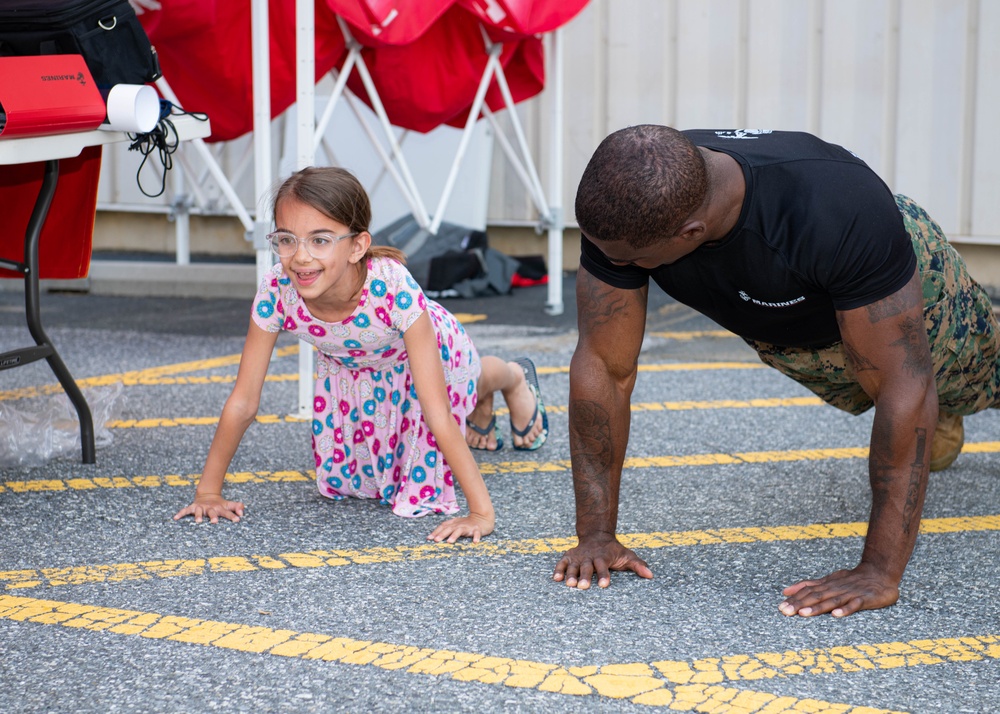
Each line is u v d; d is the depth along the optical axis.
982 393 2.96
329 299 2.85
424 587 2.56
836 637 2.30
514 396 3.70
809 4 7.39
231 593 2.52
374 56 5.50
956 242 7.23
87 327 6.18
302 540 2.88
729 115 7.74
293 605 2.45
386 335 2.94
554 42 6.35
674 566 2.71
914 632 2.33
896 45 7.20
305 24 3.91
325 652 2.21
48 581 2.58
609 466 2.66
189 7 4.59
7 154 2.88
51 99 2.95
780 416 4.30
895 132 7.28
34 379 4.84
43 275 3.83
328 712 1.97
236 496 3.26
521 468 3.58
